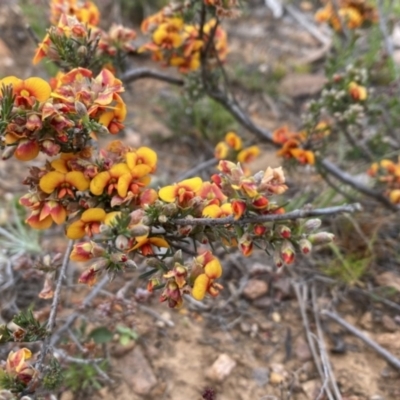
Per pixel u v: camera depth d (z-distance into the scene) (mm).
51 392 182
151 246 144
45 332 145
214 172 283
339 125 238
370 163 270
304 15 406
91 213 142
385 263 239
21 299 220
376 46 310
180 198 141
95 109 140
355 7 258
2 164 279
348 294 227
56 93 144
